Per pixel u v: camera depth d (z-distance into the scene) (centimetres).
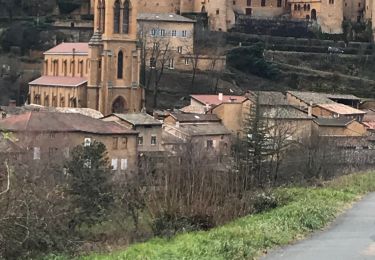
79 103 15012
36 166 6200
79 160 6425
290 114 12031
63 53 16075
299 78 18175
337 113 13688
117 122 10700
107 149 9588
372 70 19725
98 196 5650
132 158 10288
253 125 9769
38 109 12925
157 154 9919
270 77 18125
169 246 3194
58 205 4138
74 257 3475
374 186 4816
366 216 3672
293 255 2794
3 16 19812
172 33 17600
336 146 10331
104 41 15038
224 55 18038
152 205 3966
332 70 19512
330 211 3709
